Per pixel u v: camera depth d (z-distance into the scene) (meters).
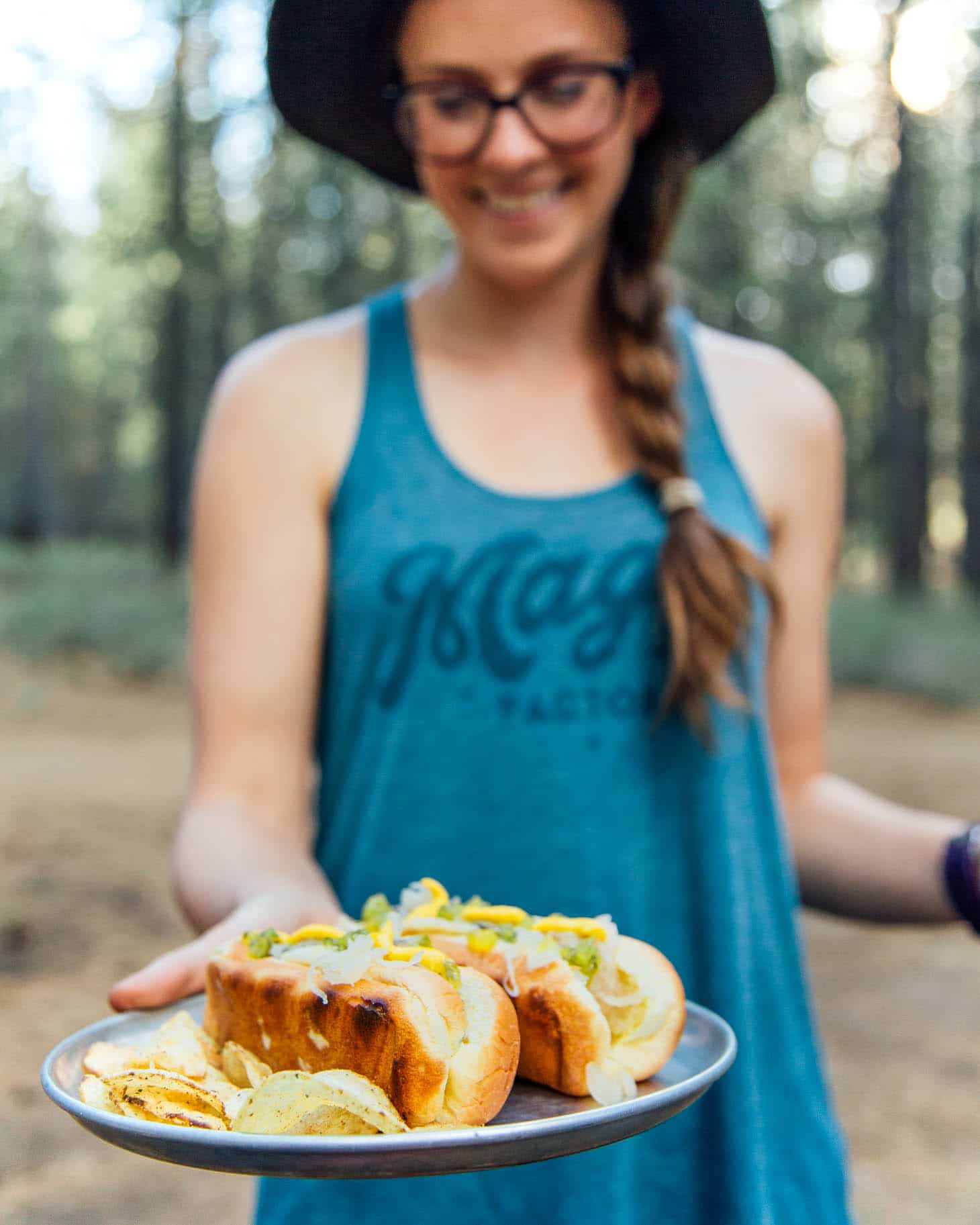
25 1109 4.79
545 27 1.80
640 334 2.06
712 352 2.22
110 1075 1.39
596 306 2.13
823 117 23.17
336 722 2.04
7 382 41.53
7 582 22.36
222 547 2.02
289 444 2.03
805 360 25.95
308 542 2.03
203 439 2.14
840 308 27.72
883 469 29.16
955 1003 6.13
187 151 21.83
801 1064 2.00
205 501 2.06
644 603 1.97
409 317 2.14
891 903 2.10
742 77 2.09
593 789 1.94
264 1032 1.53
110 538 44.81
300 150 22.31
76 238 35.53
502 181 1.87
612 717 1.95
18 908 6.81
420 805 1.95
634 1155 1.87
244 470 2.03
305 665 2.02
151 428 38.47
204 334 26.72
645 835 1.95
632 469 2.04
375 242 24.67
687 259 19.77
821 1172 1.94
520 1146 1.18
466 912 1.70
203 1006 1.68
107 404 45.59
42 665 15.95
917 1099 5.09
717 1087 1.88
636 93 2.05
